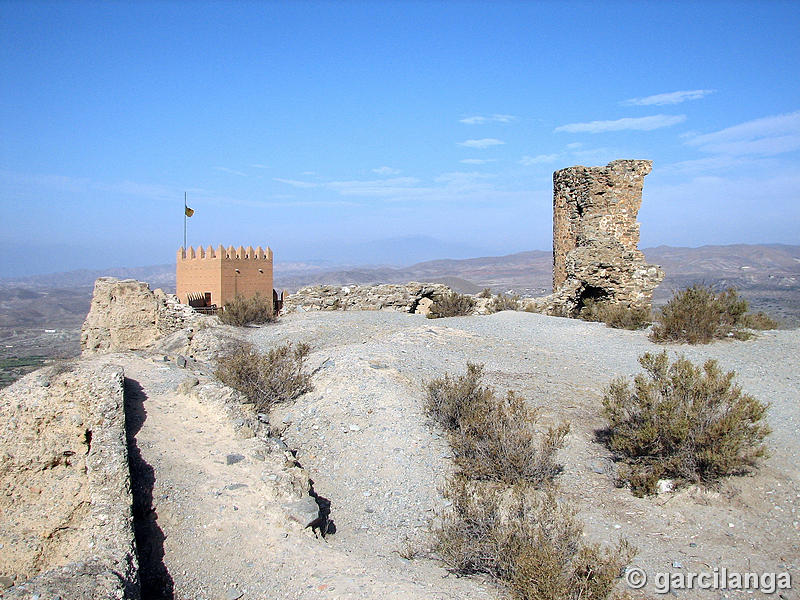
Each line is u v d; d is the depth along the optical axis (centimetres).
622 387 1057
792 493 853
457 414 1064
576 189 2695
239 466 852
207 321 1980
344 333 1989
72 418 841
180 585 652
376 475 930
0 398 862
